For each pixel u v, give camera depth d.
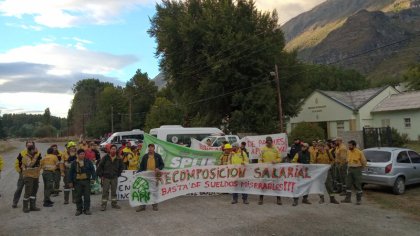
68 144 14.55
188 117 51.28
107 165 12.12
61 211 11.95
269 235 8.63
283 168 12.48
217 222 9.92
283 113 43.31
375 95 45.41
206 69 40.34
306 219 10.15
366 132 23.19
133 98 90.75
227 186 12.90
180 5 46.00
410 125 41.53
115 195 12.28
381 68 159.75
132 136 41.53
